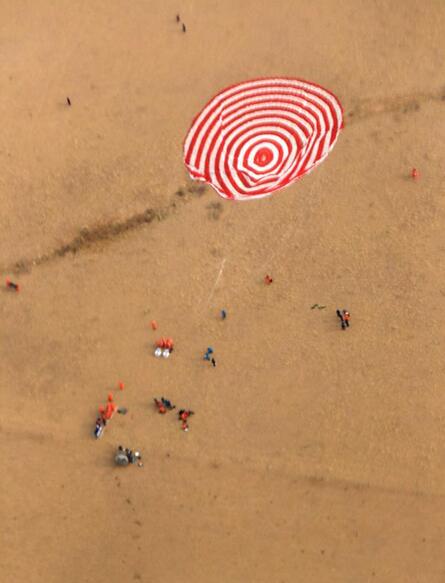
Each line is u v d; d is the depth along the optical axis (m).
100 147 55.38
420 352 48.94
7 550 45.41
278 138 55.34
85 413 48.03
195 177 54.16
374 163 54.47
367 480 46.12
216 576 44.50
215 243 52.34
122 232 52.75
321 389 48.25
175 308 50.53
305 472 46.41
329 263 51.56
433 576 44.22
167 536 45.44
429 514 45.41
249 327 49.91
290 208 53.28
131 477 46.62
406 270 51.12
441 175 53.88
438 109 56.09
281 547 45.03
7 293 51.31
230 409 47.88
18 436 47.62
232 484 46.34
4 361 49.53
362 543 45.00
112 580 44.69
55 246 52.38
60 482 46.69
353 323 49.75
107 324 50.19
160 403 47.91
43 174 54.62
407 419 47.38
